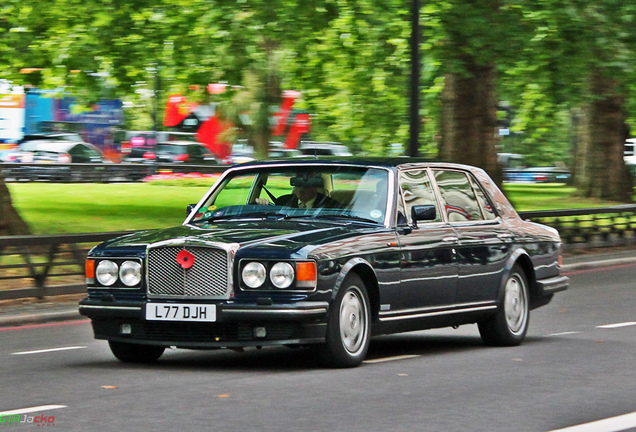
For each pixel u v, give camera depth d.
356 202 15.66
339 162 16.23
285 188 16.08
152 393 12.37
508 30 37.12
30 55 40.53
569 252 39.56
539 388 12.90
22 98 80.69
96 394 12.35
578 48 39.34
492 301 17.25
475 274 16.78
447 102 41.19
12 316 22.05
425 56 38.88
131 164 76.62
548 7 37.97
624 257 38.16
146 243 14.41
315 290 13.79
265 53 41.41
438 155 41.66
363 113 52.34
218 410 11.20
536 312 23.19
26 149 79.69
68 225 41.38
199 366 14.98
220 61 40.19
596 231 40.84
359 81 44.00
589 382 13.41
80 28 40.25
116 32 40.56
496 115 41.19
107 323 14.61
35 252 25.39
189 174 79.00
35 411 11.20
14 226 33.62
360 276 14.80
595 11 38.56
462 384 13.16
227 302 13.85
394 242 15.23
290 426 10.34
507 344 17.62
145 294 14.28
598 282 30.55
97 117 84.69
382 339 19.05
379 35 38.22
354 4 37.41
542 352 16.64
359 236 14.73
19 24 40.22
